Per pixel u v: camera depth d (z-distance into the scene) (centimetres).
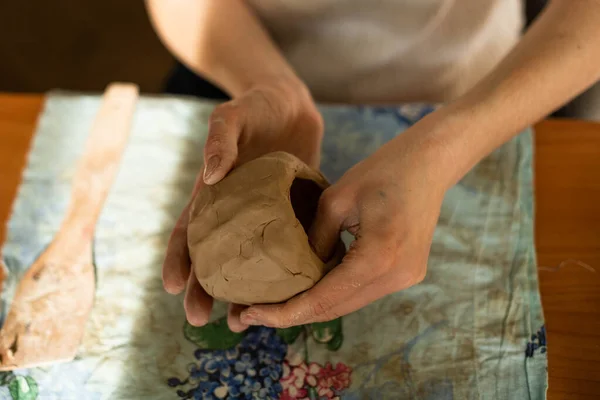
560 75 69
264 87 73
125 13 158
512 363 70
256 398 70
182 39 85
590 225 76
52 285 75
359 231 66
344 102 92
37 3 159
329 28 87
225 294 66
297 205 71
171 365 72
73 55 152
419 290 74
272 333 73
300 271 65
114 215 79
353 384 71
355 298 67
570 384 69
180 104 85
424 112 83
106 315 74
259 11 88
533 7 96
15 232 78
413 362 71
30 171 81
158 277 76
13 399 71
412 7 84
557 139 80
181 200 80
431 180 67
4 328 73
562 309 72
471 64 89
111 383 71
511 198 77
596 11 70
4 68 150
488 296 73
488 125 69
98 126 83
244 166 66
